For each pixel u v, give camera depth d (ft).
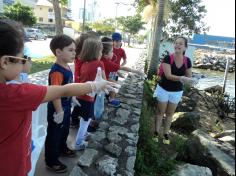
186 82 16.65
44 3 215.92
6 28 5.34
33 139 10.24
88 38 13.55
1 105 5.35
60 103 10.68
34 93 5.52
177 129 24.22
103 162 10.91
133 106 18.72
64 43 10.85
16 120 5.59
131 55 84.12
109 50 16.67
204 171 14.62
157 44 40.75
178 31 72.64
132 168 11.03
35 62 46.73
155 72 40.34
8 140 5.70
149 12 64.23
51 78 10.93
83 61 13.58
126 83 25.21
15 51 5.40
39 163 12.28
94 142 12.65
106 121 15.40
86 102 13.21
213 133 28.12
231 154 16.25
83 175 10.10
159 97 17.71
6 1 116.98
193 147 17.10
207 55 120.26
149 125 18.35
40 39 121.49
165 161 14.79
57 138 11.59
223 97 41.29
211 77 81.92
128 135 13.67
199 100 37.91
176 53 16.93
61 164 11.94
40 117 15.44
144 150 14.57
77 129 16.26
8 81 5.73
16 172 5.97
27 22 121.60
